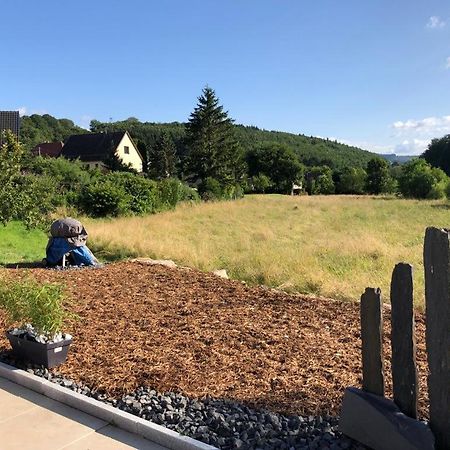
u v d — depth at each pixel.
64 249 9.88
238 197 40.56
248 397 3.69
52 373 4.13
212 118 49.09
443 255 2.67
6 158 8.92
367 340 3.03
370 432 2.91
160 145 60.00
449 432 2.69
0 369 4.21
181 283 7.93
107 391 3.79
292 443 3.04
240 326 5.53
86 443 3.19
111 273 8.83
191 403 3.59
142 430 3.27
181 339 5.06
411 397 2.85
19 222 16.00
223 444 3.05
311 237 15.66
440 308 2.69
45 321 4.20
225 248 12.77
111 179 23.62
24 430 3.35
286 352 4.69
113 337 5.09
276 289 8.00
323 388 3.85
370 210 27.30
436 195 39.12
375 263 10.22
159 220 19.78
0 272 8.62
